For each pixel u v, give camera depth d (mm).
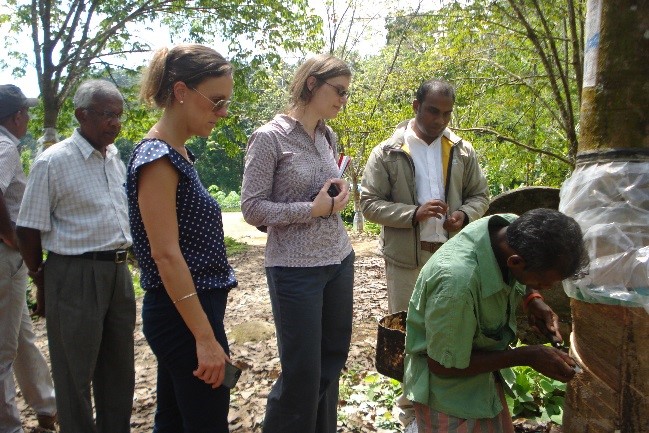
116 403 3258
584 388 2328
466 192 3689
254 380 4387
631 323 2168
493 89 10070
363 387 4012
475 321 2127
